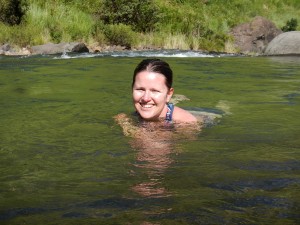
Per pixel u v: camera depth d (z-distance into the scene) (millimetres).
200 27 20531
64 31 17328
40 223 1496
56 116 3377
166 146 2506
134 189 1799
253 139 2682
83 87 5180
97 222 1490
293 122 3195
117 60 10477
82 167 2111
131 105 3881
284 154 2338
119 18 19625
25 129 2926
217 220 1489
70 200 1692
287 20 25219
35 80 5996
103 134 2787
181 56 13078
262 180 1905
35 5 18219
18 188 1833
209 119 3291
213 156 2299
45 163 2182
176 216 1525
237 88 5219
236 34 21703
